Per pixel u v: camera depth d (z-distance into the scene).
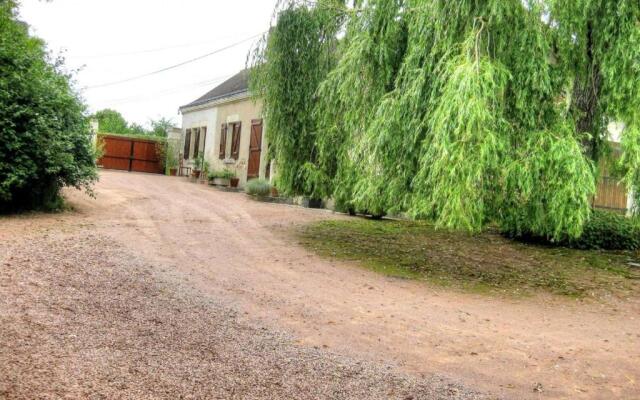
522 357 4.55
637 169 7.70
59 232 8.23
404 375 3.87
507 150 6.68
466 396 3.59
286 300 5.74
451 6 6.98
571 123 7.40
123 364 3.49
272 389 3.36
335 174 9.82
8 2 13.10
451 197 6.45
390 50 7.88
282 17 10.16
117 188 15.86
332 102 8.97
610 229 10.81
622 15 7.48
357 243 10.02
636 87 7.34
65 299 4.76
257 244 9.12
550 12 7.43
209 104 23.30
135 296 5.17
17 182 9.78
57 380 3.12
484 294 7.02
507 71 6.69
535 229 7.73
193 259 7.43
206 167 21.67
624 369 4.42
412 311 5.79
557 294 7.34
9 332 3.78
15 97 10.00
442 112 6.43
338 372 3.79
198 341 4.12
